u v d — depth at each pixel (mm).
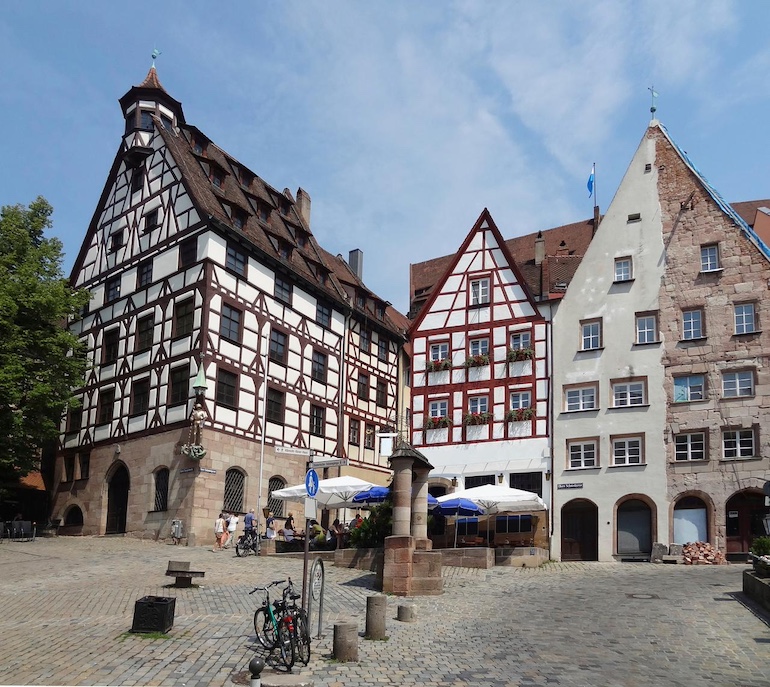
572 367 35312
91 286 40812
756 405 31500
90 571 22891
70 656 12047
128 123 41031
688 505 31812
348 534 28094
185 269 35938
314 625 14812
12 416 32312
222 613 16000
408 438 38062
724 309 33062
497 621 16031
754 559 19062
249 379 36281
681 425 32531
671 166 35656
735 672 12031
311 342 40875
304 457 38906
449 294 39188
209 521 33000
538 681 11180
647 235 35281
